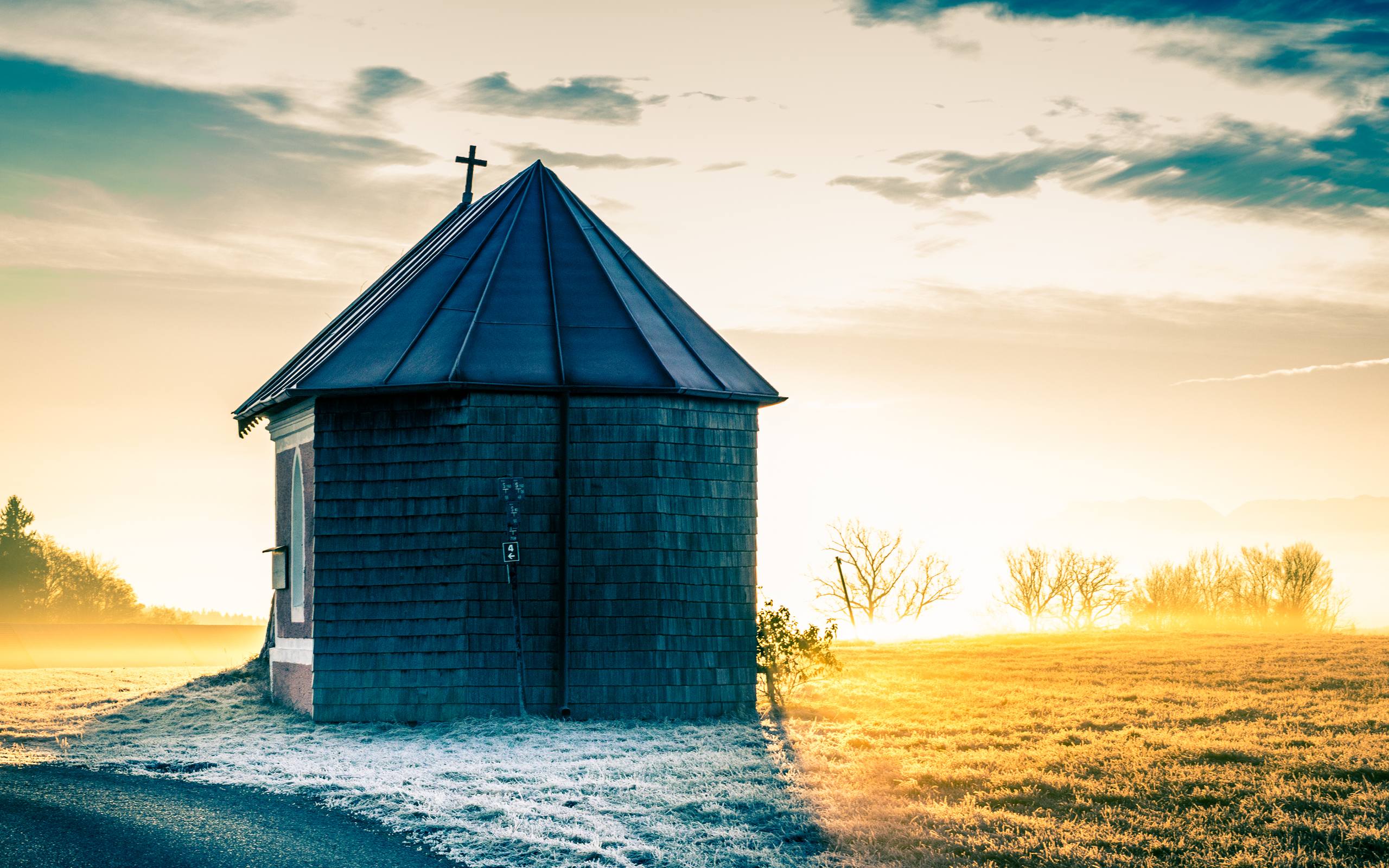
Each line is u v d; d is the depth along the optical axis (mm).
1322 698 22469
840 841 12008
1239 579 86000
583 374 21484
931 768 15398
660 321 23781
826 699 23453
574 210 26062
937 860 11234
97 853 10742
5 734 19141
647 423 21547
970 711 21188
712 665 21406
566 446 21188
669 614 21188
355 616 20766
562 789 14516
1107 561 92750
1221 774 14547
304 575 22672
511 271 23781
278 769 15938
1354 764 14914
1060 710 21094
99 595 100812
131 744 18484
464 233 25078
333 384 21281
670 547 21359
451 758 16984
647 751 17562
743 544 22203
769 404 23250
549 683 20641
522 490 20891
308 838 11766
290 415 24125
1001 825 12438
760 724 20281
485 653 20547
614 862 11148
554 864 11062
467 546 20656
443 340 21797
